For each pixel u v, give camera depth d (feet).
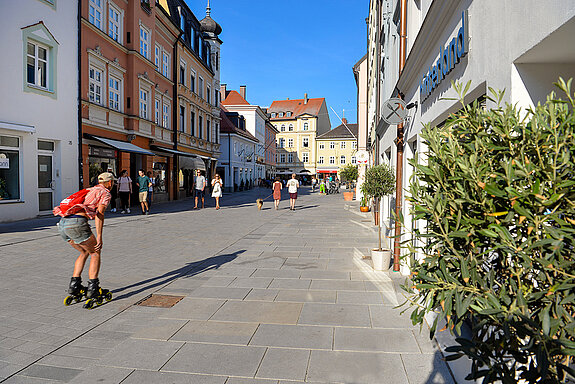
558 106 5.91
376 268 23.36
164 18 81.35
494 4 11.27
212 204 83.87
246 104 210.59
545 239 5.16
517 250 5.35
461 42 14.25
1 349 13.05
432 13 17.24
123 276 22.44
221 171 160.56
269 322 15.31
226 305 17.42
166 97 84.89
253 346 13.16
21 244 30.14
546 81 10.02
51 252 27.81
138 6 67.87
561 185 5.08
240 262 26.04
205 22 123.75
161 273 23.16
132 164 71.41
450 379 10.93
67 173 49.55
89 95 54.65
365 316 15.85
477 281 5.78
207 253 29.14
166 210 65.57
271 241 34.58
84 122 53.31
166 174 87.15
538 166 5.58
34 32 44.11
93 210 17.38
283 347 13.06
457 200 5.96
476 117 6.87
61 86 48.47
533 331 5.04
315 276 22.20
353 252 29.25
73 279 17.54
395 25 35.65
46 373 11.46
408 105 23.30
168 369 11.63
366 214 60.03
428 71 20.10
